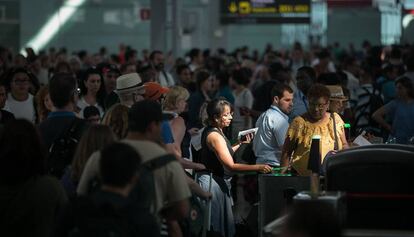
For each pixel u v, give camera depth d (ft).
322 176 32.48
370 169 26.48
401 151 26.48
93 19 117.91
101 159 21.79
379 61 64.03
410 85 45.37
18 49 110.63
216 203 34.76
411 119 45.27
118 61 77.77
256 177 49.90
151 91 35.32
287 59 91.76
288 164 34.68
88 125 29.07
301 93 40.47
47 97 35.09
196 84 51.08
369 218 26.00
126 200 21.85
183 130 32.73
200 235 31.50
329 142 33.99
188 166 32.63
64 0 115.96
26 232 24.63
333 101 34.94
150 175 23.80
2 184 24.72
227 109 35.22
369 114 52.29
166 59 80.23
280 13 92.38
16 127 24.71
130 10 119.24
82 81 40.16
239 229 36.55
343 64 70.33
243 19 92.63
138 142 24.44
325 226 17.84
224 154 34.73
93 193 22.58
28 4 110.63
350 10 133.49
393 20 130.52
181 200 24.48
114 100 38.04
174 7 84.89
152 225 22.89
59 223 21.86
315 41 132.57
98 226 21.33
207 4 118.73
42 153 24.91
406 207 25.84
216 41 110.52
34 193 24.54
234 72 53.93
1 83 41.09
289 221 18.02
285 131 38.27
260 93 51.90
